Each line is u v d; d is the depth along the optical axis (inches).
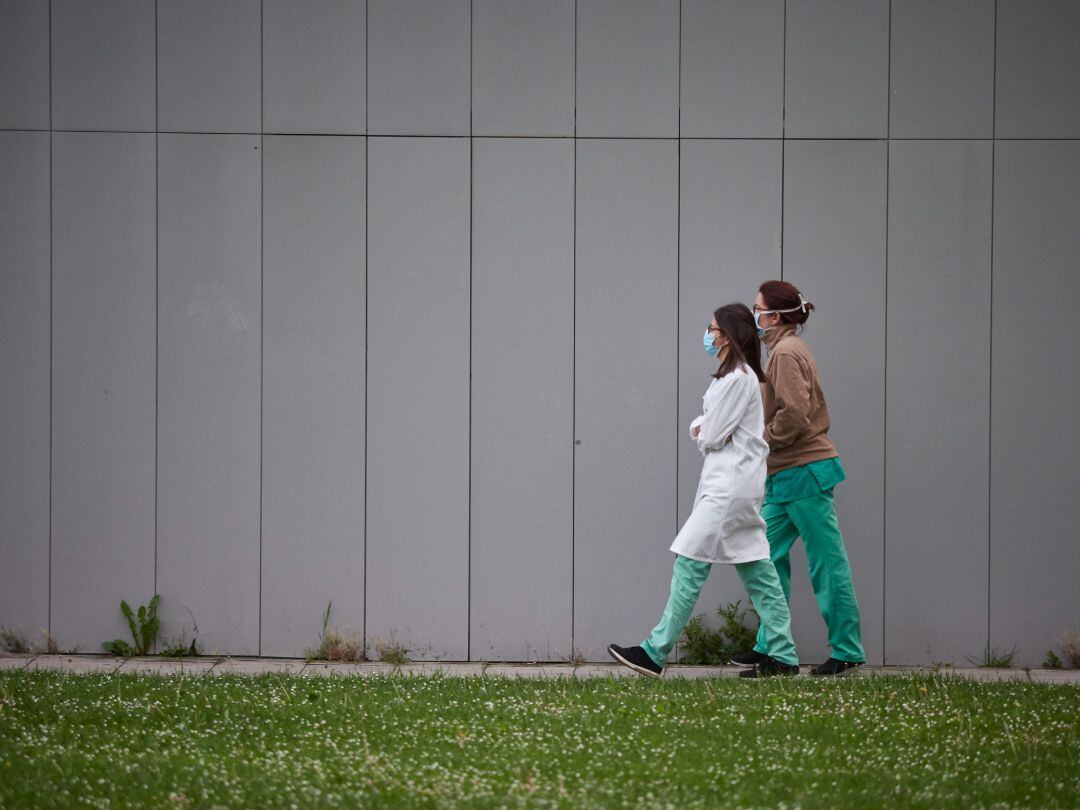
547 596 1110.4
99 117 1103.6
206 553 1114.7
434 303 1104.8
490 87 1098.7
